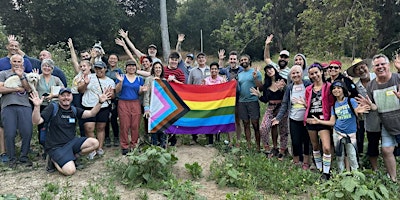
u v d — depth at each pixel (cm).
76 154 636
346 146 586
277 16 3020
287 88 655
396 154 622
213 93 755
